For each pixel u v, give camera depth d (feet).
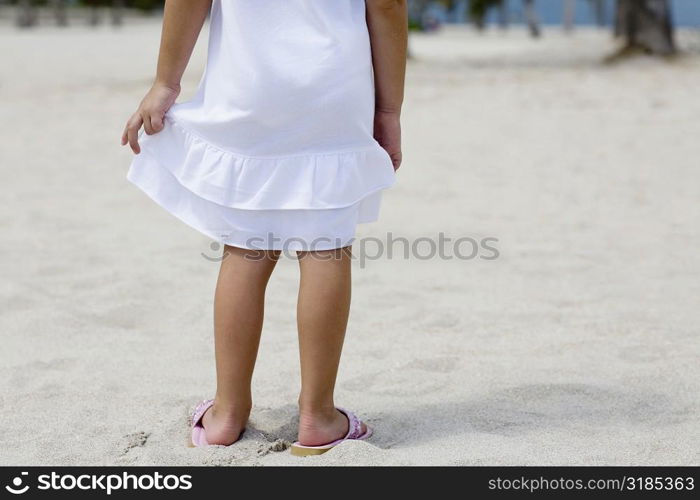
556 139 26.48
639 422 7.95
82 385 9.05
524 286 12.71
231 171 7.13
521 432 7.77
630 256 14.28
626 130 27.63
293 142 7.02
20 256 14.26
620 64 47.65
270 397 8.73
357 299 12.09
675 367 9.29
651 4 48.67
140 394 8.81
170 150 7.38
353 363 9.68
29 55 64.18
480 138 26.94
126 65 55.72
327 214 7.09
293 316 11.34
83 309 11.52
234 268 7.45
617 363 9.49
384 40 7.25
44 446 7.63
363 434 7.73
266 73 6.90
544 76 43.57
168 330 10.86
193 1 7.16
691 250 14.58
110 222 16.85
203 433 7.62
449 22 219.20
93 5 137.18
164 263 13.89
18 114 32.40
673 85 38.06
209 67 7.34
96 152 24.90
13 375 9.31
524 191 19.60
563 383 8.86
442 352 10.01
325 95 6.91
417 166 22.61
